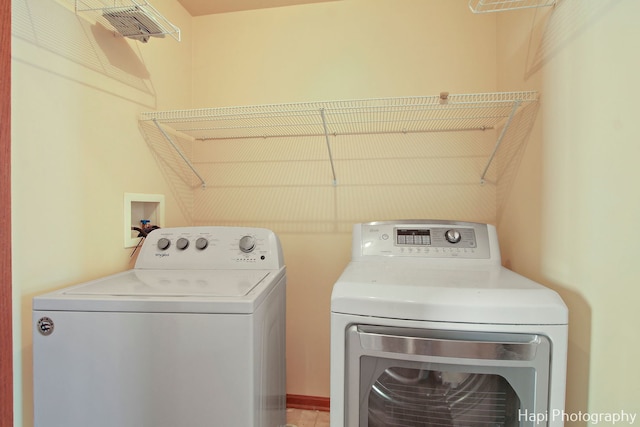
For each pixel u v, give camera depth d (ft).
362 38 5.45
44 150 3.07
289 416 5.40
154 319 2.58
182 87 5.62
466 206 5.27
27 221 2.90
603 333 2.53
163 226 5.04
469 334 2.44
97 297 2.67
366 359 2.60
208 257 4.03
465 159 5.27
